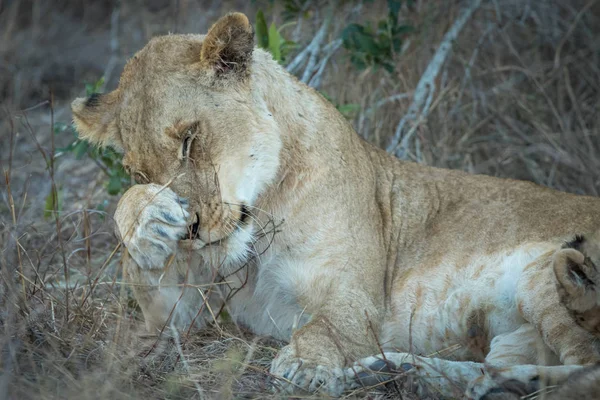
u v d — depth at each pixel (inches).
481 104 532.1
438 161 485.7
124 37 723.4
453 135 513.3
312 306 319.9
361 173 338.0
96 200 469.1
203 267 328.2
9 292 294.8
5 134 548.7
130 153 315.0
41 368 262.2
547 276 297.1
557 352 282.4
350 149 339.6
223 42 306.0
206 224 299.6
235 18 305.4
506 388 259.3
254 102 315.3
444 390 274.4
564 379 259.8
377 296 322.0
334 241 318.3
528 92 550.6
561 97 528.7
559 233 327.0
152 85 309.9
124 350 283.0
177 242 304.3
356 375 272.8
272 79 326.3
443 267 333.4
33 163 534.9
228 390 258.8
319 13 554.6
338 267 316.5
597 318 271.4
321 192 321.1
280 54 451.5
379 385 274.8
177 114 303.7
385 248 339.3
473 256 331.3
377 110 507.2
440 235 341.7
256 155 311.0
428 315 330.0
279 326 332.2
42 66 706.2
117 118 328.5
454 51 536.1
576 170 489.4
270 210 320.2
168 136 303.0
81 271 379.6
